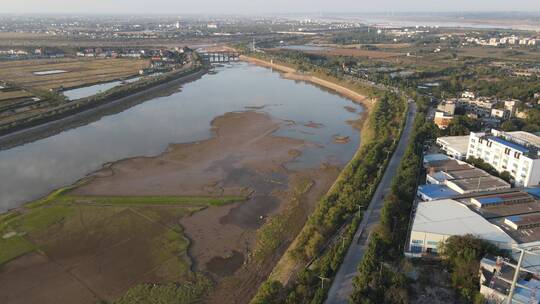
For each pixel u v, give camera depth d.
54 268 85.44
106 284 81.12
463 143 149.75
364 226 97.50
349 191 110.38
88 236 96.69
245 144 162.12
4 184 125.88
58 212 107.19
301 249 87.81
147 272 84.69
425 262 85.75
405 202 103.25
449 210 97.81
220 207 111.31
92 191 119.94
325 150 157.62
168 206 111.25
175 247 92.94
